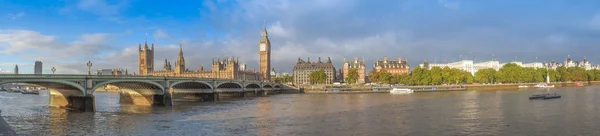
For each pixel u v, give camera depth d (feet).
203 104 330.13
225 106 304.30
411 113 230.48
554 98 339.57
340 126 179.01
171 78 316.40
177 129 173.17
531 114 214.90
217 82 404.16
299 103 337.31
